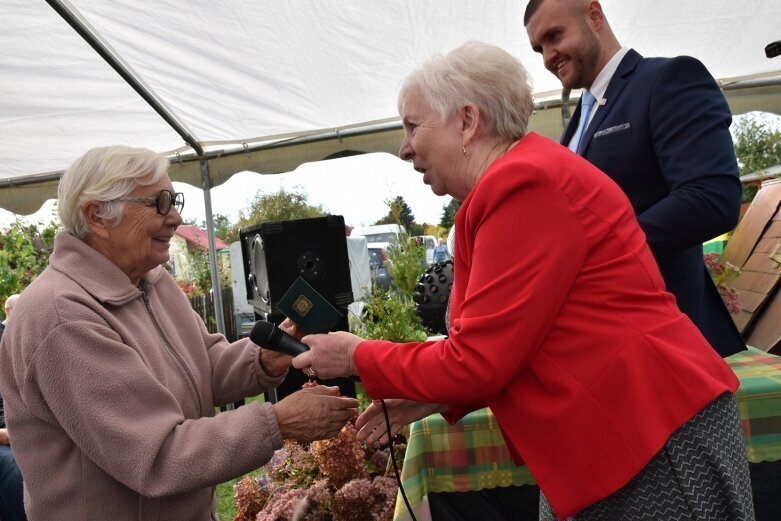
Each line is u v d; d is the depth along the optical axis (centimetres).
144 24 302
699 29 350
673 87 169
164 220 148
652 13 331
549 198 103
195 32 310
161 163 149
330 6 297
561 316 106
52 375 125
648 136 175
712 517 101
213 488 161
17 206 487
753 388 159
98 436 124
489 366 102
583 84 201
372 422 149
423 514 162
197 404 158
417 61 353
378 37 327
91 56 331
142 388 129
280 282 304
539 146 113
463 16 315
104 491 132
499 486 165
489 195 106
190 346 167
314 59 343
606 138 183
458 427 165
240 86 369
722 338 186
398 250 303
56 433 132
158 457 126
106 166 141
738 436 108
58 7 278
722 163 160
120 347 130
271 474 245
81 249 143
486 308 103
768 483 159
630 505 104
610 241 107
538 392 108
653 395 102
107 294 140
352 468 215
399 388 113
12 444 135
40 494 133
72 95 368
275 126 429
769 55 231
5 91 357
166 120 399
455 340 106
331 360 124
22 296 134
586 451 103
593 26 192
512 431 112
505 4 307
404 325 265
